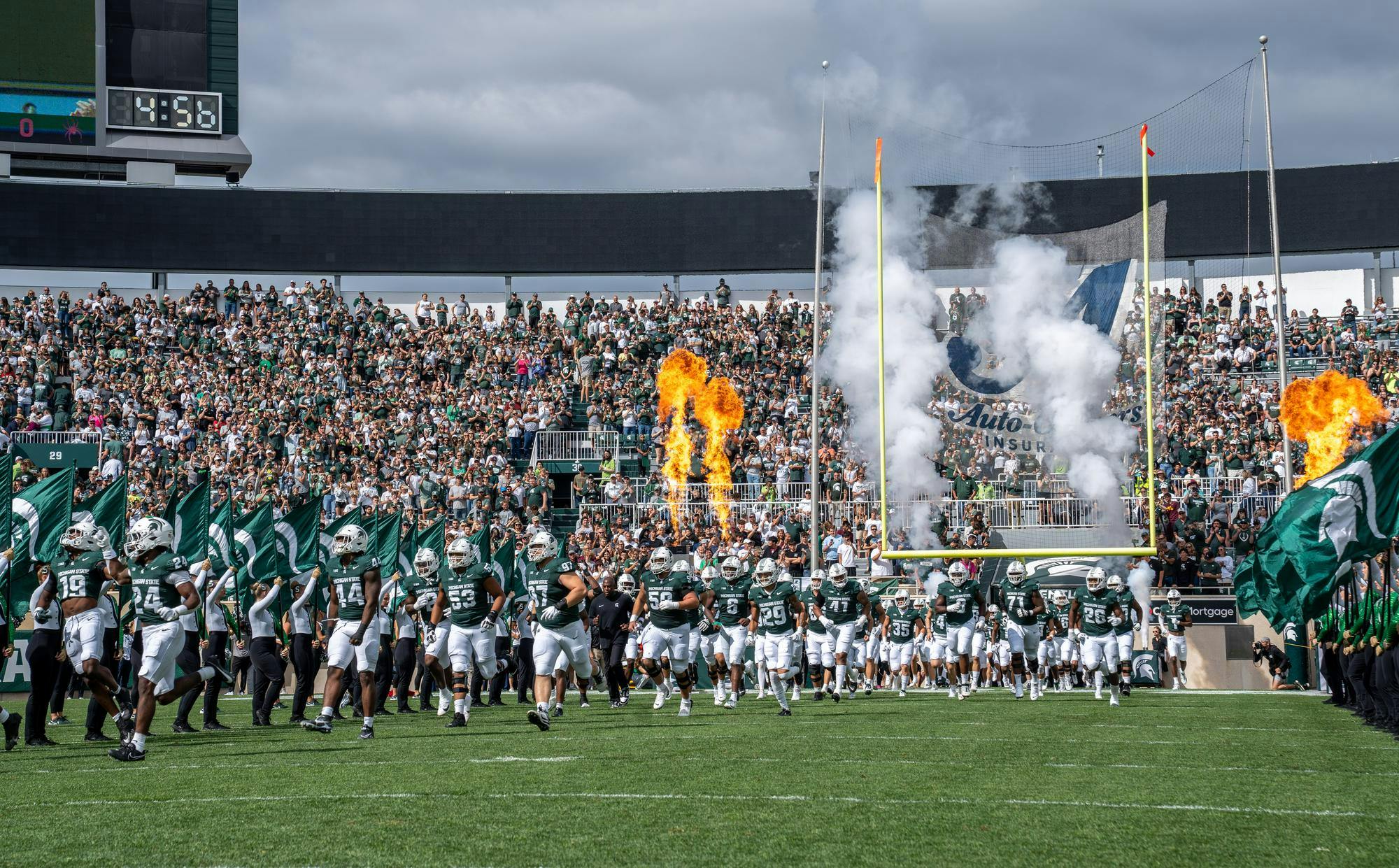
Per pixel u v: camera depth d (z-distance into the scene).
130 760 10.62
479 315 39.69
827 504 29.80
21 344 35.62
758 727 13.45
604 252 41.03
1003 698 19.45
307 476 30.67
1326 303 40.19
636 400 35.16
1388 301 39.50
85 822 7.45
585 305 39.41
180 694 11.93
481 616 14.09
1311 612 15.35
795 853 6.50
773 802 8.01
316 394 35.41
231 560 17.20
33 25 36.75
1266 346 36.44
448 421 34.75
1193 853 6.50
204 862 6.32
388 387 36.38
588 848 6.61
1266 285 40.72
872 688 21.59
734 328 38.06
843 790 8.55
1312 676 21.28
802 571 26.89
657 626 15.77
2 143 36.50
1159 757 10.47
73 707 18.30
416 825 7.24
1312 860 6.35
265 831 7.11
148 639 10.78
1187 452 31.75
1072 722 14.22
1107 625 17.48
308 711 17.72
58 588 11.91
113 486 16.34
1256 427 33.00
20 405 33.59
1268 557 17.52
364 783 8.98
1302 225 39.38
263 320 38.06
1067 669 21.30
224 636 14.53
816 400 27.02
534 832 7.03
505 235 40.91
